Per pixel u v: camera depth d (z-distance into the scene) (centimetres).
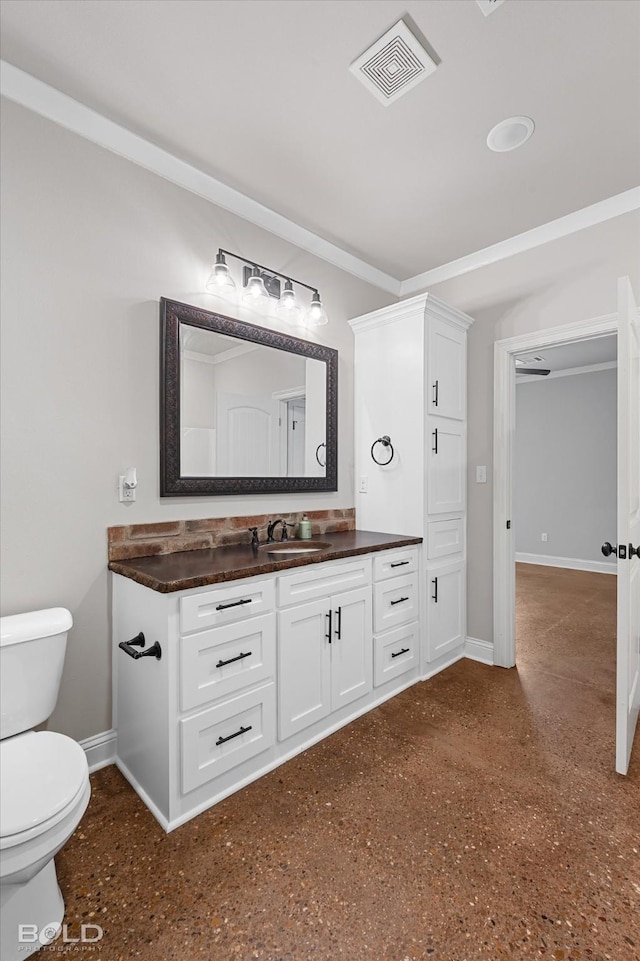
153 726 159
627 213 235
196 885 130
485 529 291
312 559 193
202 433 221
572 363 559
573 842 145
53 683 156
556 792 168
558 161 211
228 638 166
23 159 167
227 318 229
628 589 179
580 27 147
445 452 279
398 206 246
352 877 132
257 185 229
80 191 182
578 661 292
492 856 139
